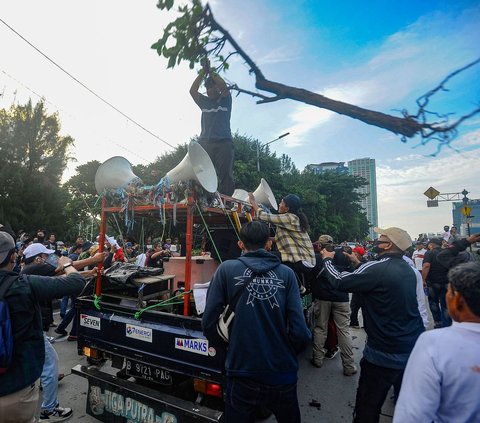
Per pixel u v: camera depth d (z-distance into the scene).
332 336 4.77
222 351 2.29
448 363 1.22
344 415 3.21
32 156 22.53
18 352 1.87
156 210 2.91
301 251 3.51
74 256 7.22
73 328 5.36
